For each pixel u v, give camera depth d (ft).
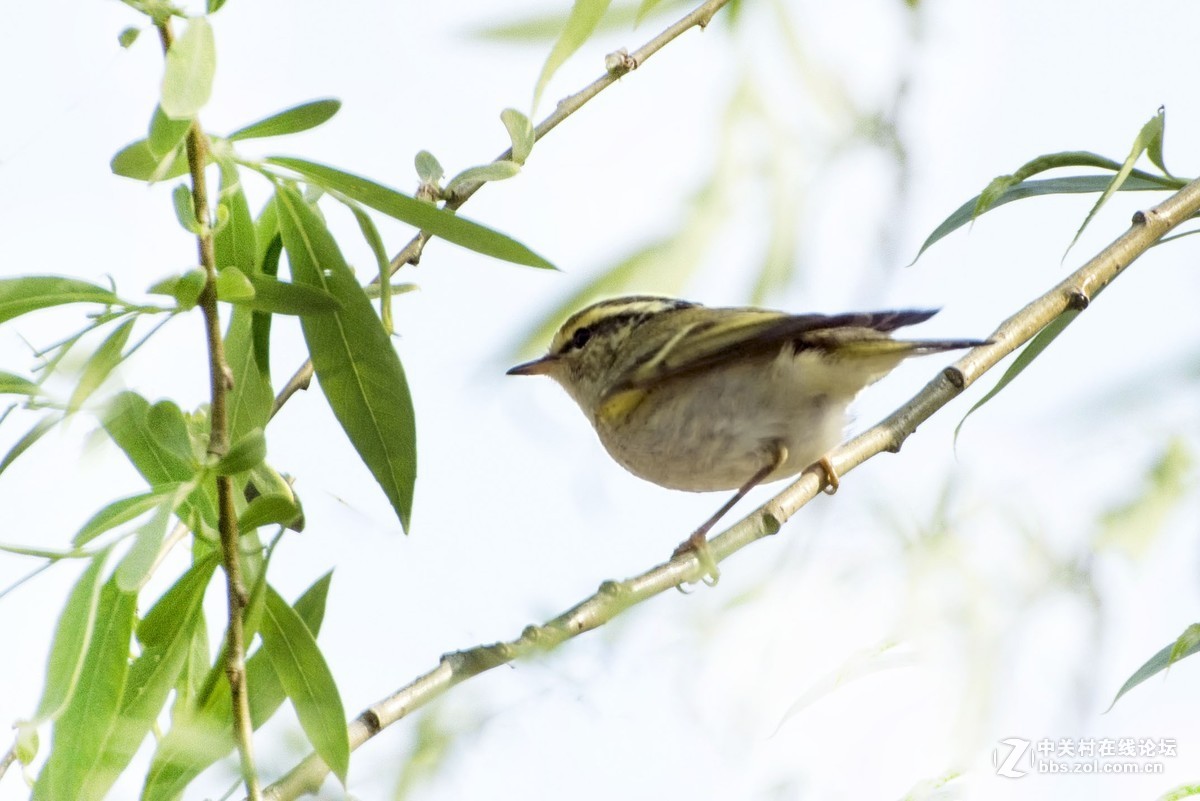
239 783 20.61
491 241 21.04
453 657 21.99
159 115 17.71
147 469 22.04
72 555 19.54
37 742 21.38
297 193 21.81
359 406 22.09
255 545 23.00
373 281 26.66
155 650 21.90
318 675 20.93
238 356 24.20
